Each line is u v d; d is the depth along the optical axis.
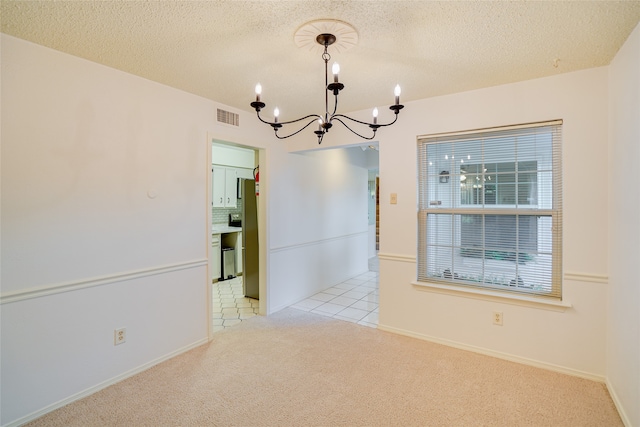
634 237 1.83
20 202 1.93
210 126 3.06
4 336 1.87
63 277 2.11
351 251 5.59
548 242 2.60
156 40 1.95
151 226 2.60
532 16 1.69
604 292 2.33
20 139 1.93
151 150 2.60
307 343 3.04
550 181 2.57
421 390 2.27
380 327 3.35
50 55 2.05
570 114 2.43
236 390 2.28
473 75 2.48
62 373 2.10
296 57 2.17
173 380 2.40
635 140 1.81
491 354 2.76
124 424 1.93
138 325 2.51
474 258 2.93
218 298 4.52
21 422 1.92
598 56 2.16
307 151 4.03
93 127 2.25
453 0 1.55
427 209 3.12
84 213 2.21
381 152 3.29
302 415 2.01
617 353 2.10
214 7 1.61
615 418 1.97
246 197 4.50
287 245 4.09
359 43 1.98
